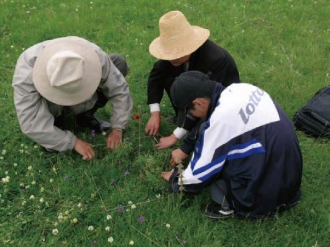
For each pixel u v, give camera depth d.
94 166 3.31
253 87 2.65
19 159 3.40
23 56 3.03
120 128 3.44
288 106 4.12
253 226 2.86
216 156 2.57
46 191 3.11
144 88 4.50
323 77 4.64
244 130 2.49
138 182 3.19
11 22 5.83
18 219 2.89
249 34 5.61
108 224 2.87
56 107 3.30
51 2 6.55
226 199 2.85
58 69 2.65
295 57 5.05
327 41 5.45
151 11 6.24
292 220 2.89
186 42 3.18
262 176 2.59
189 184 2.78
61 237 2.79
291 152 2.59
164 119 4.02
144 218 2.85
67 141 3.22
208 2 6.61
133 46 5.34
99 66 2.97
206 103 2.60
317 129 3.68
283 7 6.50
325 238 2.78
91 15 6.04
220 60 3.33
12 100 4.17
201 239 2.78
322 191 3.15
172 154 3.19
